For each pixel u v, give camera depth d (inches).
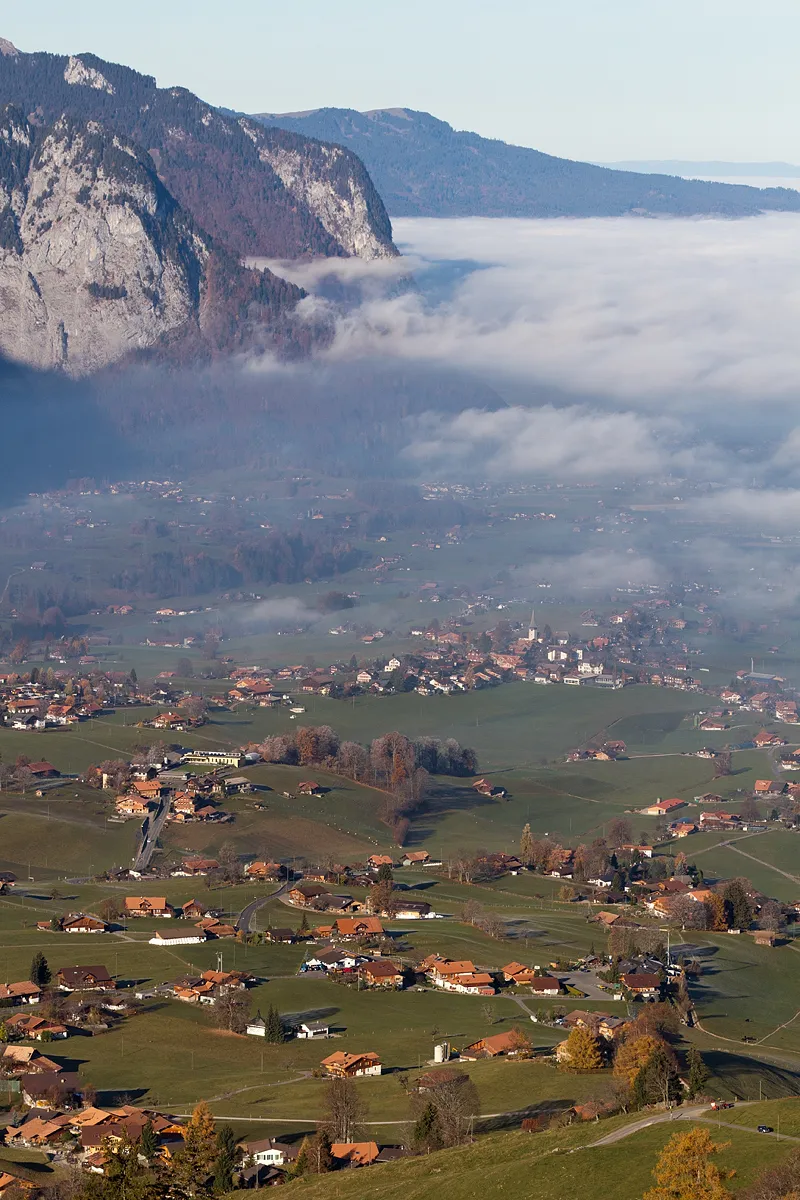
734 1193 6535.4
